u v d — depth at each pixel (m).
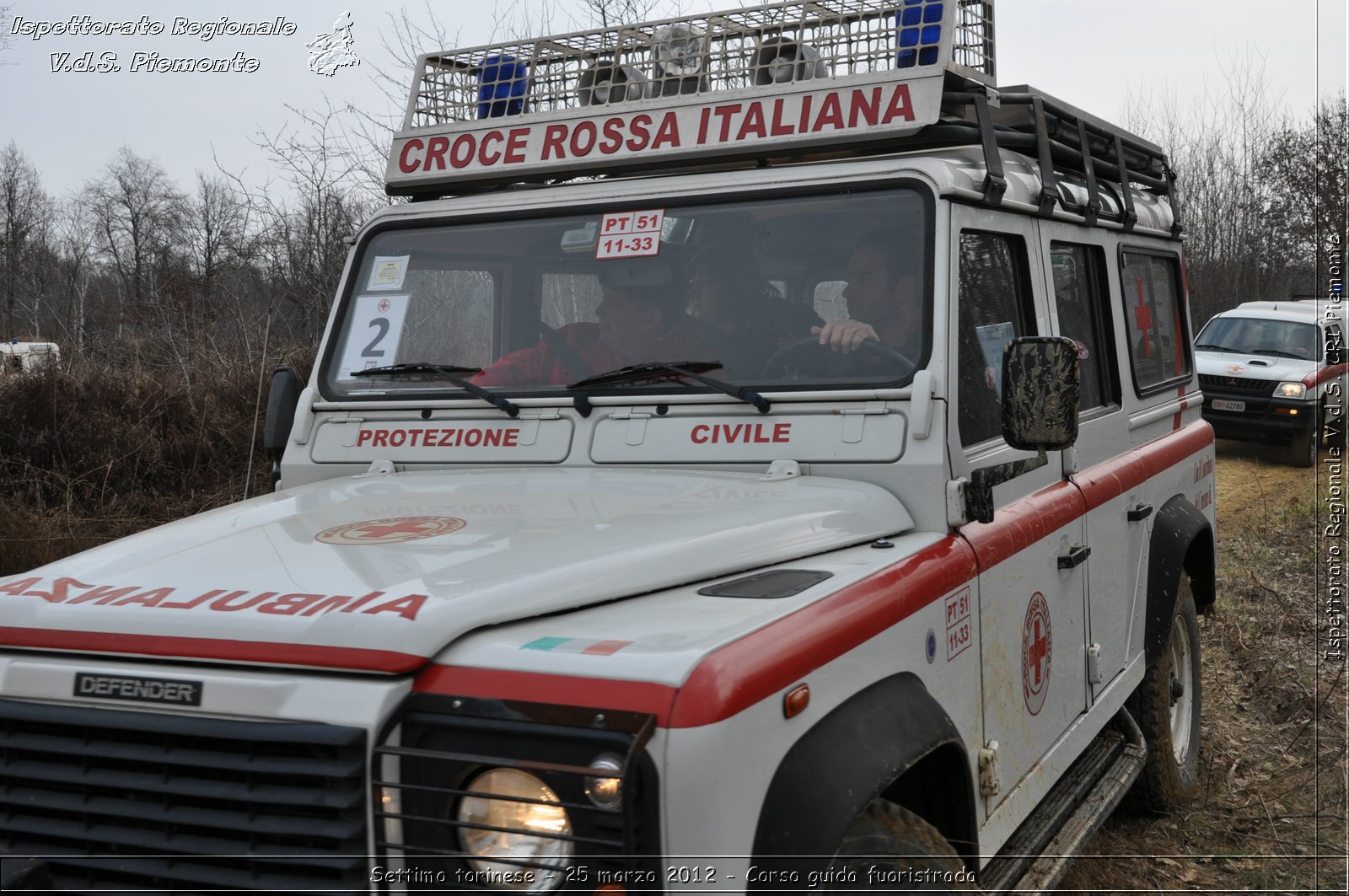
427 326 3.63
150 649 2.08
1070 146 4.22
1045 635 3.33
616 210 3.46
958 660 2.73
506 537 2.45
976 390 3.11
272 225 11.93
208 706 1.97
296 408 3.68
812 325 3.12
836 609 2.25
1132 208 4.50
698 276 3.30
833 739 2.10
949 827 2.62
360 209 11.82
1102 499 3.87
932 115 3.25
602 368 3.36
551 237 3.54
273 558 2.37
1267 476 13.34
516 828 1.83
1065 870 3.17
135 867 1.98
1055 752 3.38
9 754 2.11
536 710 1.85
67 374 10.50
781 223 3.23
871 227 3.11
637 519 2.57
